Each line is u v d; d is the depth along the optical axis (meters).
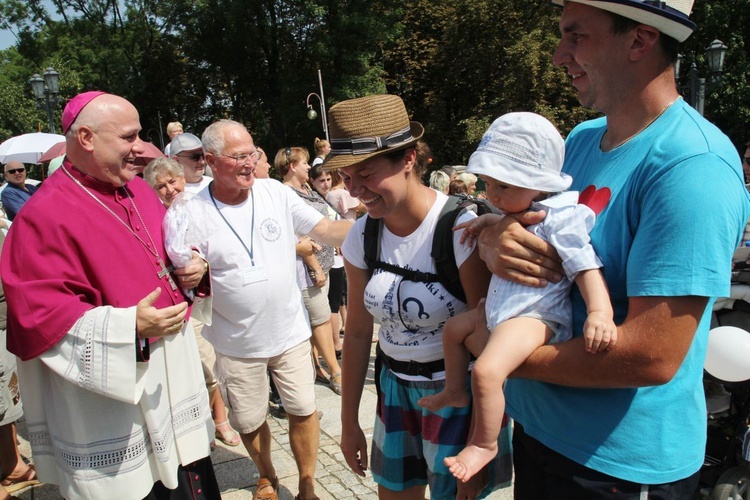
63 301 2.09
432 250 1.98
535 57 23.72
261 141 27.80
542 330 1.60
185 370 2.52
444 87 27.88
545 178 1.59
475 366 1.59
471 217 1.97
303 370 3.21
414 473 2.23
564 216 1.56
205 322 2.73
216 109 31.89
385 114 1.90
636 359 1.39
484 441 1.61
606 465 1.55
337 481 3.52
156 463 2.33
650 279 1.37
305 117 26.05
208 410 2.69
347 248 2.25
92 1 30.38
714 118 21.98
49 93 14.52
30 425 2.29
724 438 3.20
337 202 5.86
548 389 1.67
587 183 1.65
